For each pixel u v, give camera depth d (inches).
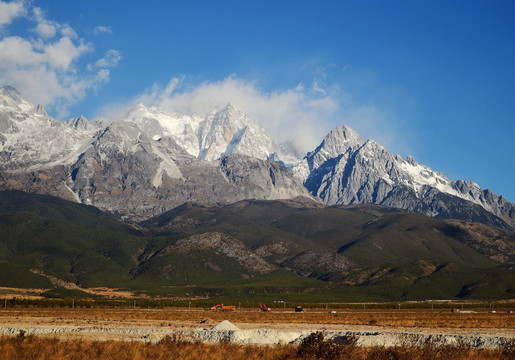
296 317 5703.7
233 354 2632.9
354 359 2573.8
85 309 6879.9
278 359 2566.4
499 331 4338.1
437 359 2608.3
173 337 3004.4
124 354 2556.6
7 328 3678.6
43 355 2468.0
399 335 3307.1
